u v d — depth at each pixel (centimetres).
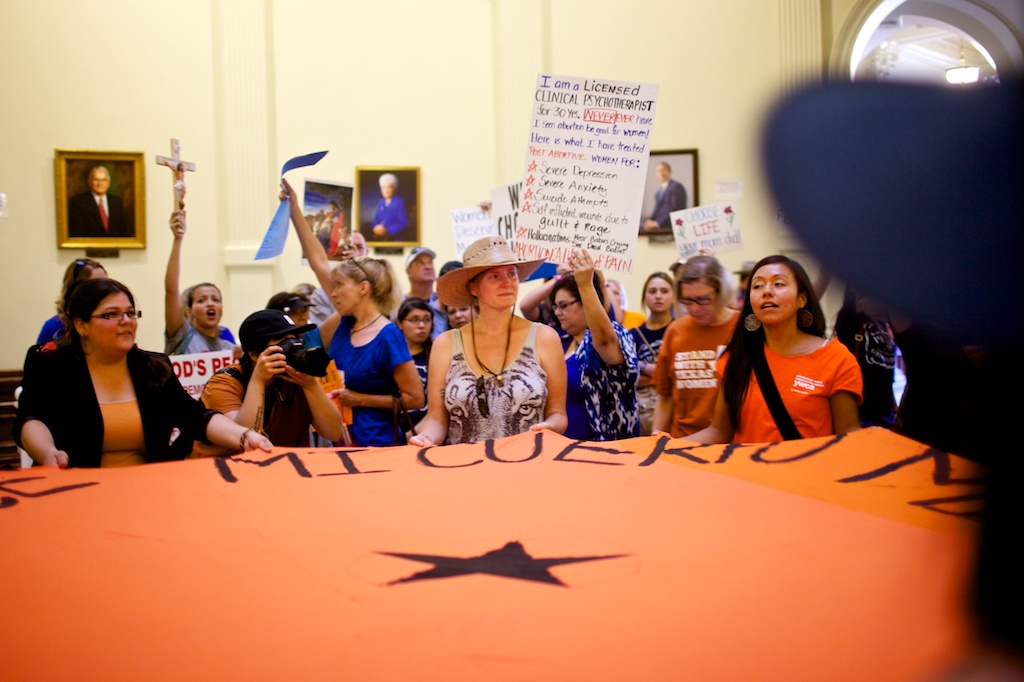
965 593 32
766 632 108
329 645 112
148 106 873
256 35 897
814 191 26
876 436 239
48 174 851
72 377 295
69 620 125
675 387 363
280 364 315
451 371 328
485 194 945
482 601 126
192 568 150
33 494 218
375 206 927
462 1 943
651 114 376
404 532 172
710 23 951
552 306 472
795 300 284
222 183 888
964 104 26
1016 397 28
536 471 233
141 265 870
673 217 677
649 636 109
